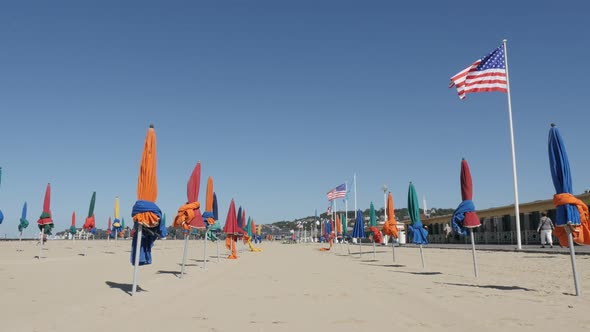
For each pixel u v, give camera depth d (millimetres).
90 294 10023
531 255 22297
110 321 6992
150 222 10164
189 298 9547
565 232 9953
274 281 13117
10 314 7426
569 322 6707
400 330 6281
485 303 8555
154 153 10617
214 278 14133
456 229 13812
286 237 145125
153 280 13336
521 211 37406
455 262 20594
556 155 9914
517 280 12539
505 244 39594
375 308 8125
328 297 9617
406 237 62375
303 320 7070
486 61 24703
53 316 7312
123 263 20875
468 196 13680
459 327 6430
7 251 32000
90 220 38562
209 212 18719
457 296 9523
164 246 58750
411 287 11258
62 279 13109
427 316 7289
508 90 26312
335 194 57156
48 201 24000
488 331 6156
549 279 12547
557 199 9625
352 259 25797
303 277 14359
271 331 6309
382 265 19922
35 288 10898
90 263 20516
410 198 18453
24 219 37875
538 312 7547
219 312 7816
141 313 7711
